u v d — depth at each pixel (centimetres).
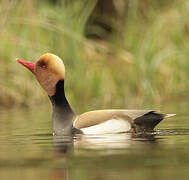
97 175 611
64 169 647
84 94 1777
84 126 977
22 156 746
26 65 1043
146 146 791
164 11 2022
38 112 1515
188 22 1966
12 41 1770
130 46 1938
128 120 965
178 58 1853
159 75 1839
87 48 1908
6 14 1667
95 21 2200
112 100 1777
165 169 631
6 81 1748
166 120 1163
